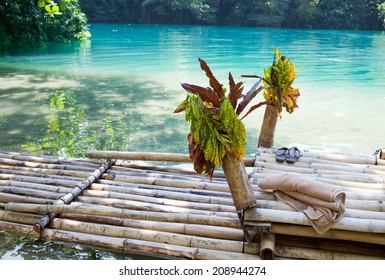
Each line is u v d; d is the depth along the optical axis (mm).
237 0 23609
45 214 2605
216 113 2113
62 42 13453
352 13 23516
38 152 4055
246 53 12281
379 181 2652
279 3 23219
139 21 23094
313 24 23422
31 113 5375
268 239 2180
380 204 2248
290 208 2219
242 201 2164
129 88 7059
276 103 3133
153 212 2529
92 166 3330
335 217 2078
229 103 2043
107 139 4473
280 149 3059
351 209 2211
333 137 4664
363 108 6039
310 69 9898
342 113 5730
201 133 2074
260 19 22906
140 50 12305
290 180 2285
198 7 22359
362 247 2240
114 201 2721
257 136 4676
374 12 23203
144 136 4605
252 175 2664
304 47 14508
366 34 20547
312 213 2113
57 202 2674
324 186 2168
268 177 2416
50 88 6879
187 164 3871
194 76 8344
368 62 11312
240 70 9281
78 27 14203
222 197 2801
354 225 2078
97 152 3332
